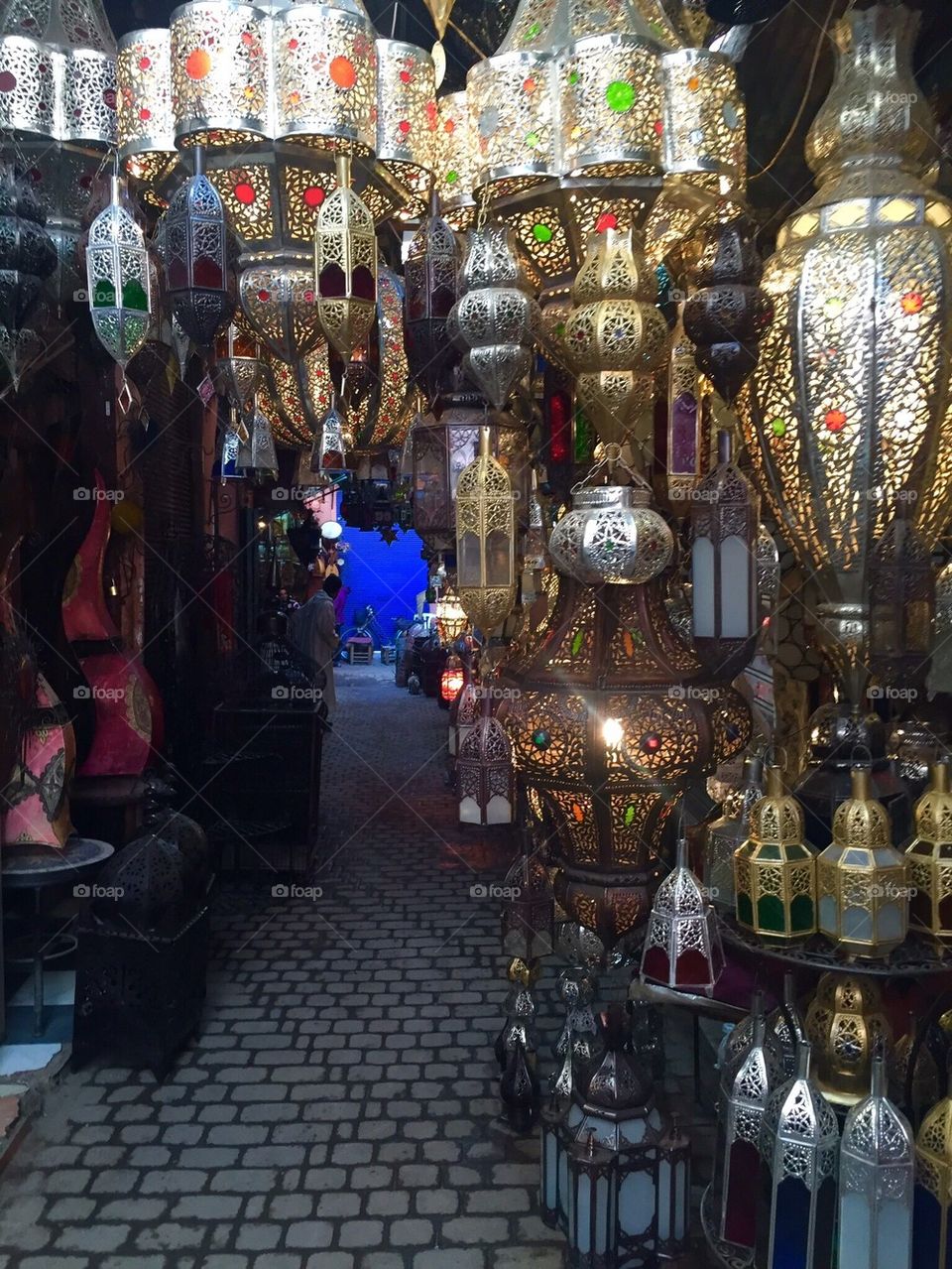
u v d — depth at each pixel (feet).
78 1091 9.77
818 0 6.21
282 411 6.23
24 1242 7.53
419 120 4.97
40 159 5.17
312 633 22.36
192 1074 10.16
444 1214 7.85
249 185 4.86
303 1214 7.86
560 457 6.67
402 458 8.54
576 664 5.74
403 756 28.76
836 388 5.38
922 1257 5.41
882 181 5.47
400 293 6.49
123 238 4.55
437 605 19.49
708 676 5.65
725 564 5.16
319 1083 9.98
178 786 16.39
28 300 4.91
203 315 4.50
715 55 4.93
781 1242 5.49
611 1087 6.89
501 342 4.98
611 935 5.89
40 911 11.02
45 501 12.75
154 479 16.72
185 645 17.93
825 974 6.03
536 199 5.13
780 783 5.80
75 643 13.44
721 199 5.25
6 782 10.68
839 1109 5.77
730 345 5.07
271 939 14.25
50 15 5.19
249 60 4.50
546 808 6.24
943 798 5.60
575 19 5.15
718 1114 6.41
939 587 6.04
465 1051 10.70
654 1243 6.78
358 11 4.91
